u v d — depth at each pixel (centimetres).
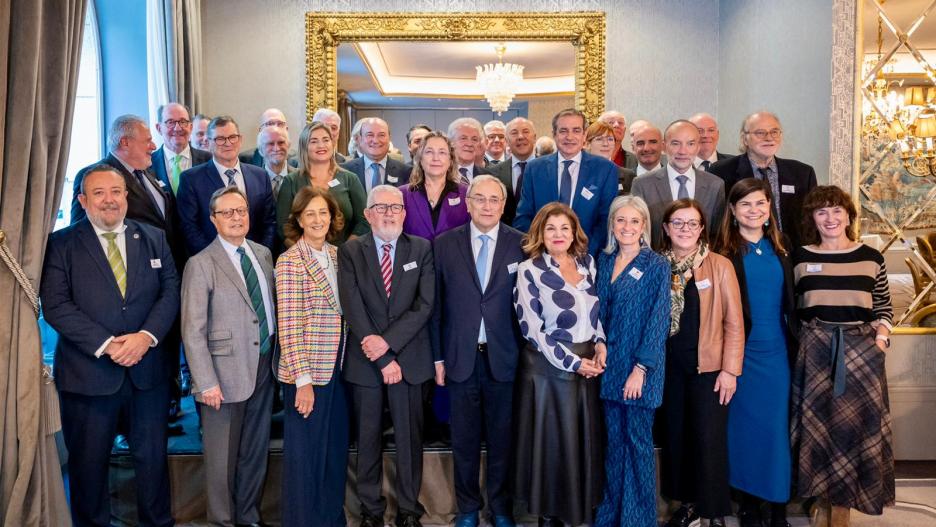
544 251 281
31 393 251
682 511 288
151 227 285
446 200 324
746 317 284
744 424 290
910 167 371
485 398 286
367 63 538
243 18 533
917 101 369
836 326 282
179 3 467
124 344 257
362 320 274
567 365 265
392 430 333
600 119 459
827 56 381
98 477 266
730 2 517
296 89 538
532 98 541
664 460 290
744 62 491
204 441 273
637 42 541
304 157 333
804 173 329
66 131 267
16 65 243
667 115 544
